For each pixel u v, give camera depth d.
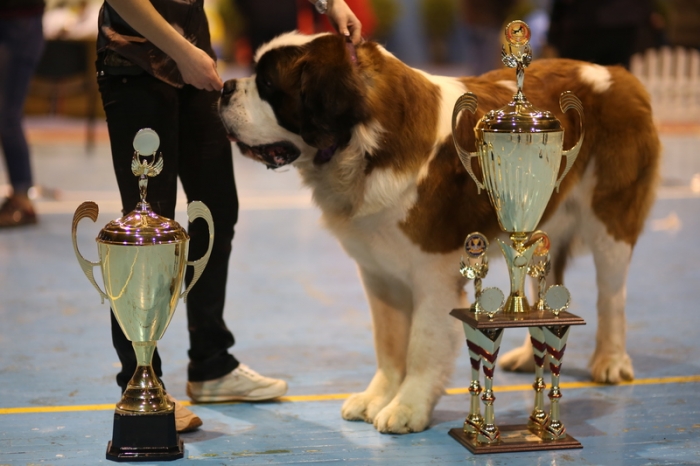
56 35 16.39
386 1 31.98
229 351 5.93
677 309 6.94
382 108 4.38
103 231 4.08
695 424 4.62
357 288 7.75
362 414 4.74
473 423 4.42
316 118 4.35
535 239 4.36
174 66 4.40
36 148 16.75
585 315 6.91
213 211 4.81
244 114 4.55
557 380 4.35
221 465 4.06
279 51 4.46
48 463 4.04
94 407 4.83
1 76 9.48
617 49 9.95
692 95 20.17
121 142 4.41
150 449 4.11
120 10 4.04
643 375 5.46
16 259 8.56
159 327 4.18
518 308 4.32
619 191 5.19
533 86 5.08
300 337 6.29
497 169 4.19
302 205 11.84
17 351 5.84
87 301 7.14
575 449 4.27
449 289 4.58
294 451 4.25
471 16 17.36
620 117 5.15
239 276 8.13
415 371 4.63
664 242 9.53
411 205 4.45
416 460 4.13
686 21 20.27
